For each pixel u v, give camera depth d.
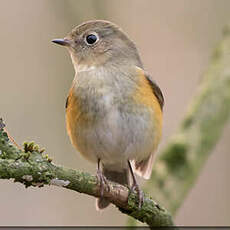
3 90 12.24
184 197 8.99
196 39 13.30
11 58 12.48
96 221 11.68
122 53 9.38
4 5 12.86
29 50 12.46
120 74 8.95
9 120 11.89
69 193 11.91
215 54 10.95
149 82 9.12
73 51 9.66
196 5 13.30
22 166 6.30
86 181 6.76
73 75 11.93
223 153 12.59
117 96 8.69
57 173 6.52
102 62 9.31
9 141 6.41
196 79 13.16
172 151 9.30
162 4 13.41
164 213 7.64
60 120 11.76
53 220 11.72
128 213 7.54
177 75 13.28
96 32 9.48
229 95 10.12
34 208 11.84
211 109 9.91
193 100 10.17
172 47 13.39
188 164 9.22
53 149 11.58
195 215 12.27
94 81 8.80
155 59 13.38
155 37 13.41
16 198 11.92
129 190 7.45
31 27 12.59
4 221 11.69
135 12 13.34
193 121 9.78
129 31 13.12
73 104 8.80
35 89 12.11
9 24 12.73
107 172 9.92
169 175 9.09
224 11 13.04
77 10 12.09
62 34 12.10
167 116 12.99
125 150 8.95
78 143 8.91
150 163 9.22
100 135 8.73
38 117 11.87
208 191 12.41
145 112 8.73
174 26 13.40
